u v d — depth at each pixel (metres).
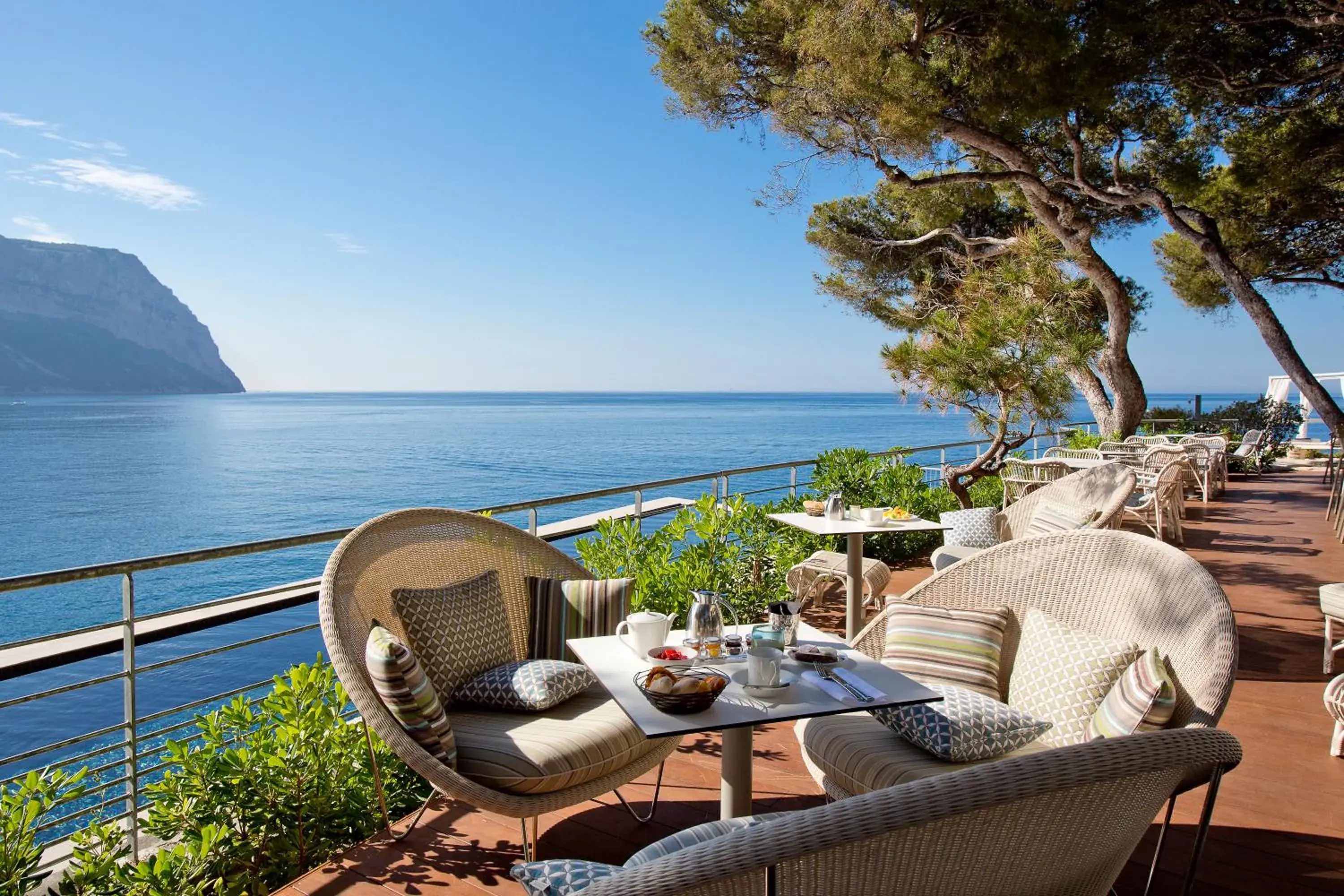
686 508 4.99
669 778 2.91
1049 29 6.29
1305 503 10.30
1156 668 1.96
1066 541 2.69
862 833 0.96
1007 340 6.34
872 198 11.17
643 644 2.35
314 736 2.63
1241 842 2.46
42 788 2.21
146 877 2.16
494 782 2.15
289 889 2.23
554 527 9.23
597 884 0.96
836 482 6.72
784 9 6.60
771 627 2.36
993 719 2.12
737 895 0.99
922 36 6.42
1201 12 7.06
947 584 2.83
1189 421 16.66
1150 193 9.08
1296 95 8.25
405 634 2.62
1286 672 4.11
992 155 8.84
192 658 2.58
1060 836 1.15
